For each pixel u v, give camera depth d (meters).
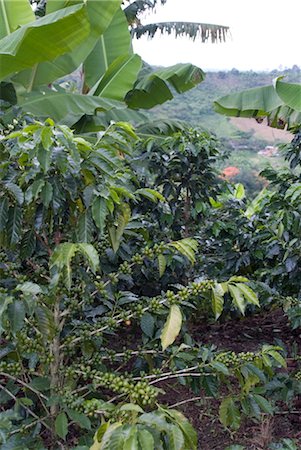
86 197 1.55
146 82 5.07
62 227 1.77
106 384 1.65
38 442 1.66
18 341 1.67
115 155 1.58
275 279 3.46
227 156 3.73
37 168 1.51
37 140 1.43
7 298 1.38
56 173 1.54
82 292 1.84
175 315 1.67
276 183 3.49
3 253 1.80
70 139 1.46
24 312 1.41
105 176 1.62
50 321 1.59
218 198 4.32
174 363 1.90
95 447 1.36
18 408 1.69
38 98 3.96
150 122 4.76
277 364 2.26
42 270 1.85
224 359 1.90
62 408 1.68
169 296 1.75
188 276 3.42
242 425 2.48
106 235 1.94
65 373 1.77
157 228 3.44
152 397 1.56
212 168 3.66
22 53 3.01
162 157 3.53
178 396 2.76
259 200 4.03
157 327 2.05
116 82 4.65
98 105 4.09
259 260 3.83
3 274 1.74
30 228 1.75
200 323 4.00
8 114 2.63
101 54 5.12
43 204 1.58
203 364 1.88
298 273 3.32
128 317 1.86
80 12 2.67
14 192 1.50
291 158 3.54
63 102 3.98
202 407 2.61
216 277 3.74
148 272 3.03
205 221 3.95
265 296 2.90
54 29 2.78
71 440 2.07
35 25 2.75
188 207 3.69
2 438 1.45
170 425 1.37
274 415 2.51
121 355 1.98
